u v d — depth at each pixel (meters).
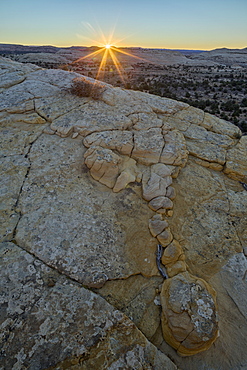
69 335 1.79
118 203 2.88
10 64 5.35
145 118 4.06
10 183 2.84
